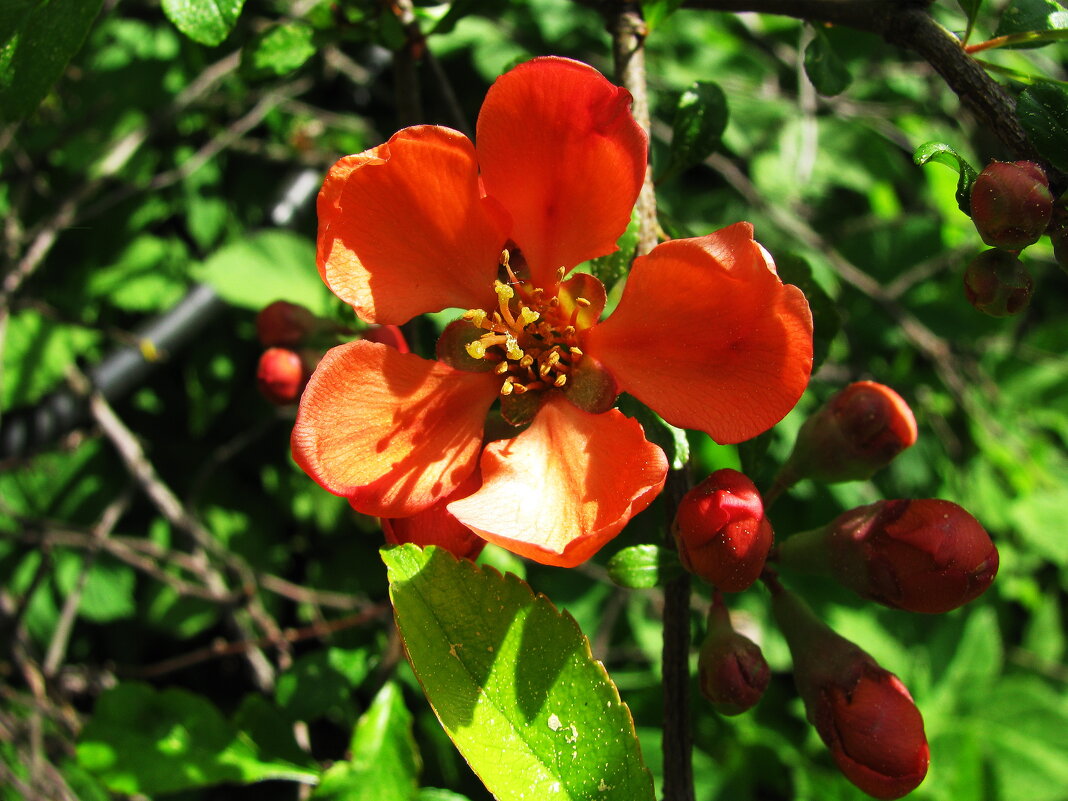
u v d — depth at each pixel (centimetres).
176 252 20
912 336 19
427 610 8
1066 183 8
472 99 20
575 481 9
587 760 8
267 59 11
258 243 18
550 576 19
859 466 10
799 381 8
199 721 12
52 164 20
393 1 11
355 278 9
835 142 21
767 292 8
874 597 9
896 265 22
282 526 21
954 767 19
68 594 19
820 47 11
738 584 8
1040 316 25
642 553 9
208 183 20
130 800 17
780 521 18
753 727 19
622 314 9
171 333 19
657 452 8
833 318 11
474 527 8
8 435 18
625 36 10
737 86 21
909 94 22
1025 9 9
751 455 10
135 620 20
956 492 20
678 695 9
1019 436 22
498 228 9
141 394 21
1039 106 8
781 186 20
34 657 18
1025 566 22
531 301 10
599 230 9
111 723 11
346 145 21
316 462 8
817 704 9
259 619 16
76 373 18
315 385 9
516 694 8
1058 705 21
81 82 20
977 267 8
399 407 9
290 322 12
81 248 20
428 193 9
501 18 19
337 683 12
